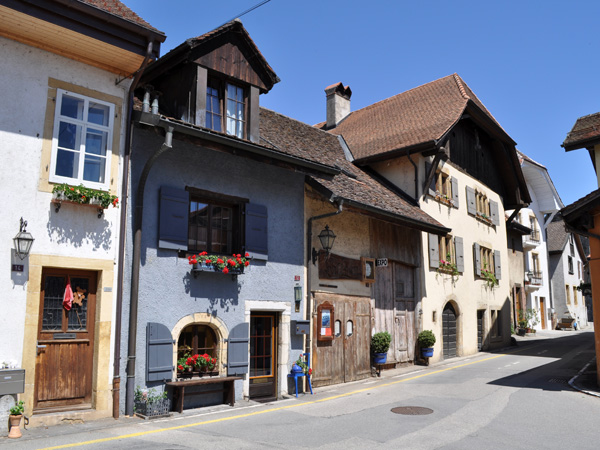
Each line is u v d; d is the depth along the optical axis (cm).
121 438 738
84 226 852
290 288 1187
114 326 873
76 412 823
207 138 959
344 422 884
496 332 2266
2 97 791
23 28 798
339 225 1377
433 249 1791
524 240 3241
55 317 836
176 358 961
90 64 885
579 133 1477
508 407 1002
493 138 2336
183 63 1072
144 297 923
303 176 1260
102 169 887
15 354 765
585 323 4272
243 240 1094
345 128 2211
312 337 1243
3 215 773
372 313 1476
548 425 862
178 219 983
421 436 789
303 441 756
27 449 670
